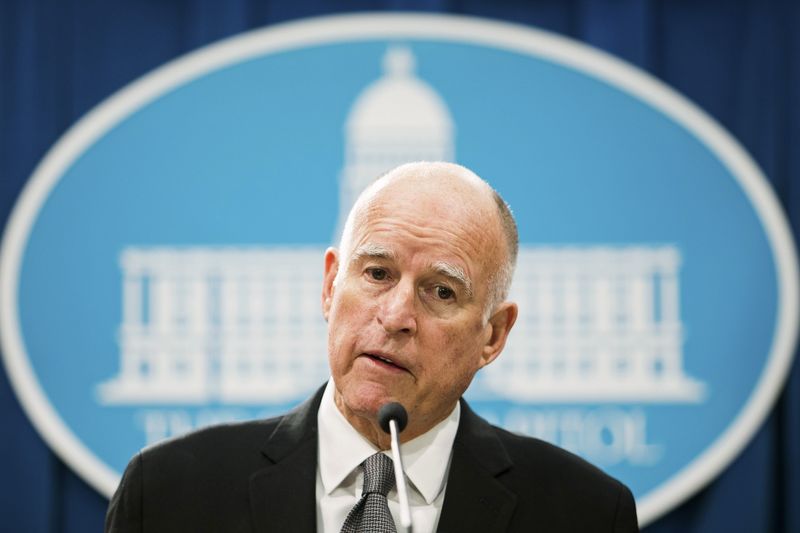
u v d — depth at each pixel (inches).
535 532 137.8
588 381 248.7
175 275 253.1
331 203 255.6
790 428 253.6
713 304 250.7
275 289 252.8
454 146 257.1
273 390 249.8
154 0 267.7
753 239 251.9
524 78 258.7
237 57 259.6
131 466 135.4
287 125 257.9
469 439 141.0
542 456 145.5
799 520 253.0
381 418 121.8
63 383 250.2
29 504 252.2
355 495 133.3
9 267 251.9
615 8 266.1
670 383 248.8
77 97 265.3
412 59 259.8
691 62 267.6
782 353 248.4
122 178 255.6
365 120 257.9
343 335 128.8
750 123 265.3
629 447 247.3
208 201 255.3
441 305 130.0
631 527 143.4
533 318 250.7
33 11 267.6
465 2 267.6
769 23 267.7
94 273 253.0
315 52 259.9
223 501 132.5
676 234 253.1
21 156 263.0
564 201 254.7
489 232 132.2
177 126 257.3
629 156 255.6
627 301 251.6
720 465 246.4
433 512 134.6
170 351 251.0
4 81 265.3
